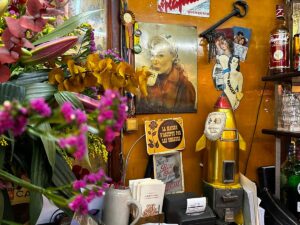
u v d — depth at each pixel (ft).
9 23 1.91
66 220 3.14
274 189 4.67
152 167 4.19
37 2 2.04
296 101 4.45
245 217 3.91
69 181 2.24
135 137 4.18
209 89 4.57
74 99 2.07
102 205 3.49
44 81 2.35
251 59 4.79
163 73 4.31
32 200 2.13
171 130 4.27
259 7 4.82
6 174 1.77
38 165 2.20
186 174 4.45
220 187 3.91
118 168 4.03
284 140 4.96
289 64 4.48
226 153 3.95
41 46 2.12
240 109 4.74
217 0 4.60
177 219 3.62
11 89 2.08
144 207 3.55
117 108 1.18
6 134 2.05
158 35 4.29
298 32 4.55
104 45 4.01
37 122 1.22
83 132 1.09
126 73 2.39
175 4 4.38
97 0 3.99
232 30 4.68
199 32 4.52
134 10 4.19
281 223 3.90
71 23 2.49
